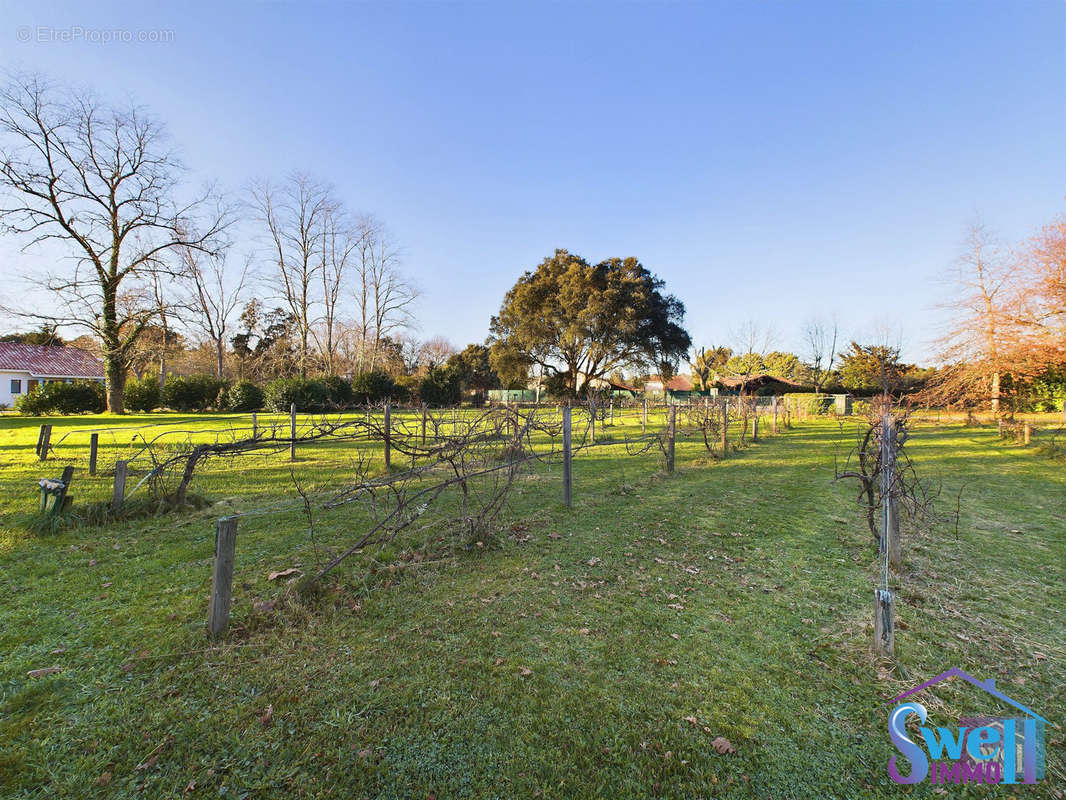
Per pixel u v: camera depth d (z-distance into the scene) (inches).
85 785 74.4
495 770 78.8
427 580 151.5
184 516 217.2
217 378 1177.4
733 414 611.8
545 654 112.0
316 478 310.0
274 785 75.2
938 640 119.6
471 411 760.3
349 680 100.8
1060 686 101.9
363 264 1405.0
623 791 75.4
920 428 721.0
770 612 134.8
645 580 156.2
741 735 87.5
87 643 113.0
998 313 653.9
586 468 369.1
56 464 340.8
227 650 110.0
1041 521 227.6
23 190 789.9
